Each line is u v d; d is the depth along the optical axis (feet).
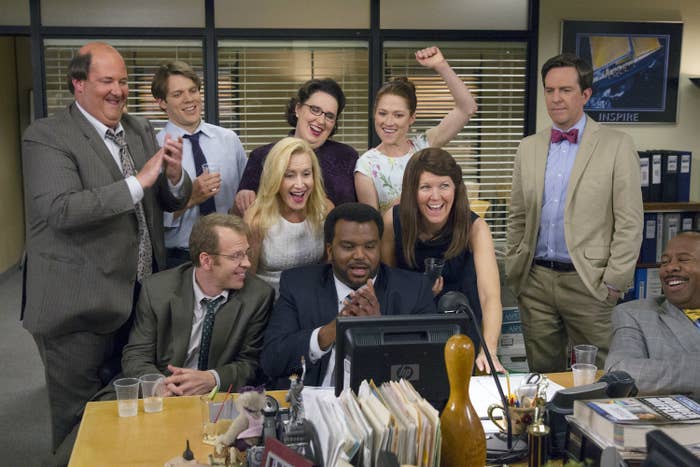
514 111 17.03
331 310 8.18
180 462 5.54
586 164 11.13
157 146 10.69
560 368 12.05
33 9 15.52
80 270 9.50
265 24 16.10
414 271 9.29
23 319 9.96
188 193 10.29
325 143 11.50
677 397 6.05
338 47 16.42
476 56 16.72
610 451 4.94
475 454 5.37
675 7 16.84
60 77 15.83
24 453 12.00
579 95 11.14
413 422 5.08
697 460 3.13
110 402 7.38
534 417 5.90
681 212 16.19
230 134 12.83
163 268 10.52
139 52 15.97
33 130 9.42
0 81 27.32
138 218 9.98
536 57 16.70
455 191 8.96
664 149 17.21
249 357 8.99
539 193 11.44
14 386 15.39
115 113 9.64
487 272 9.02
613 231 11.30
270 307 9.12
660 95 16.98
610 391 6.31
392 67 16.58
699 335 7.94
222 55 16.17
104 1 15.67
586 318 11.34
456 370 5.35
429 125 16.89
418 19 16.43
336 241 8.11
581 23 16.58
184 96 12.11
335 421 5.20
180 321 8.86
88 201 9.04
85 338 9.86
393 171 11.33
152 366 8.80
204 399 6.47
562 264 11.43
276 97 16.44
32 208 9.51
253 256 9.59
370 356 5.88
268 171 9.41
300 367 7.82
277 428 5.76
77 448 6.26
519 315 12.04
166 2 15.80
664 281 8.13
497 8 16.58
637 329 8.23
